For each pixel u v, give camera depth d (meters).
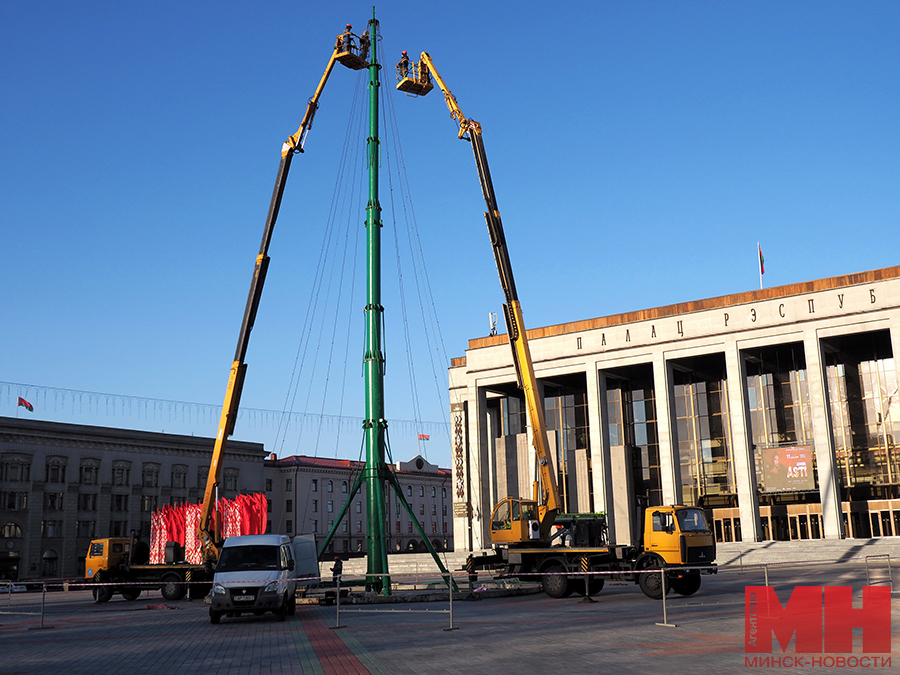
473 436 76.25
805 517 64.12
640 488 72.44
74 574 89.38
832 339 63.44
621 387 75.19
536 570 33.25
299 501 116.12
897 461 62.09
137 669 15.34
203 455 103.94
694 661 13.92
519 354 36.16
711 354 66.38
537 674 13.12
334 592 31.94
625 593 33.06
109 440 95.06
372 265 36.97
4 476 86.12
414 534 134.38
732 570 45.56
